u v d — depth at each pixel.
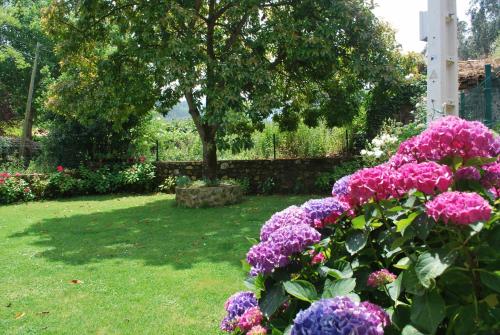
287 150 11.84
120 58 9.22
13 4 20.78
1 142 13.92
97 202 10.27
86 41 9.55
